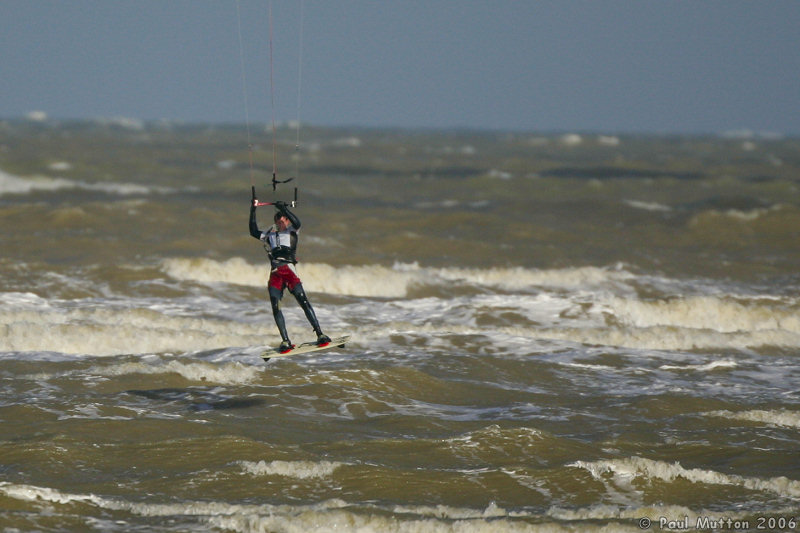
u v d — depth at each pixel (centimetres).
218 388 5122
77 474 3603
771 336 7119
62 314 6806
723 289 9038
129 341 6156
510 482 3706
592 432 4534
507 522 3192
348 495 3506
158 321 6819
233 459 3819
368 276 8725
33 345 6000
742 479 3788
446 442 4153
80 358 5725
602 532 3180
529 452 4075
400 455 3997
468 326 7181
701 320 7856
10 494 3294
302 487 3562
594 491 3638
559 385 5572
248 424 4428
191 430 4256
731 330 7775
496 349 6419
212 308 7444
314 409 4797
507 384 5528
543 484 3700
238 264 8775
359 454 3984
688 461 4094
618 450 4172
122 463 3747
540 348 6494
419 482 3662
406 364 5825
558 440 4212
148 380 5225
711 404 5106
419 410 4878
